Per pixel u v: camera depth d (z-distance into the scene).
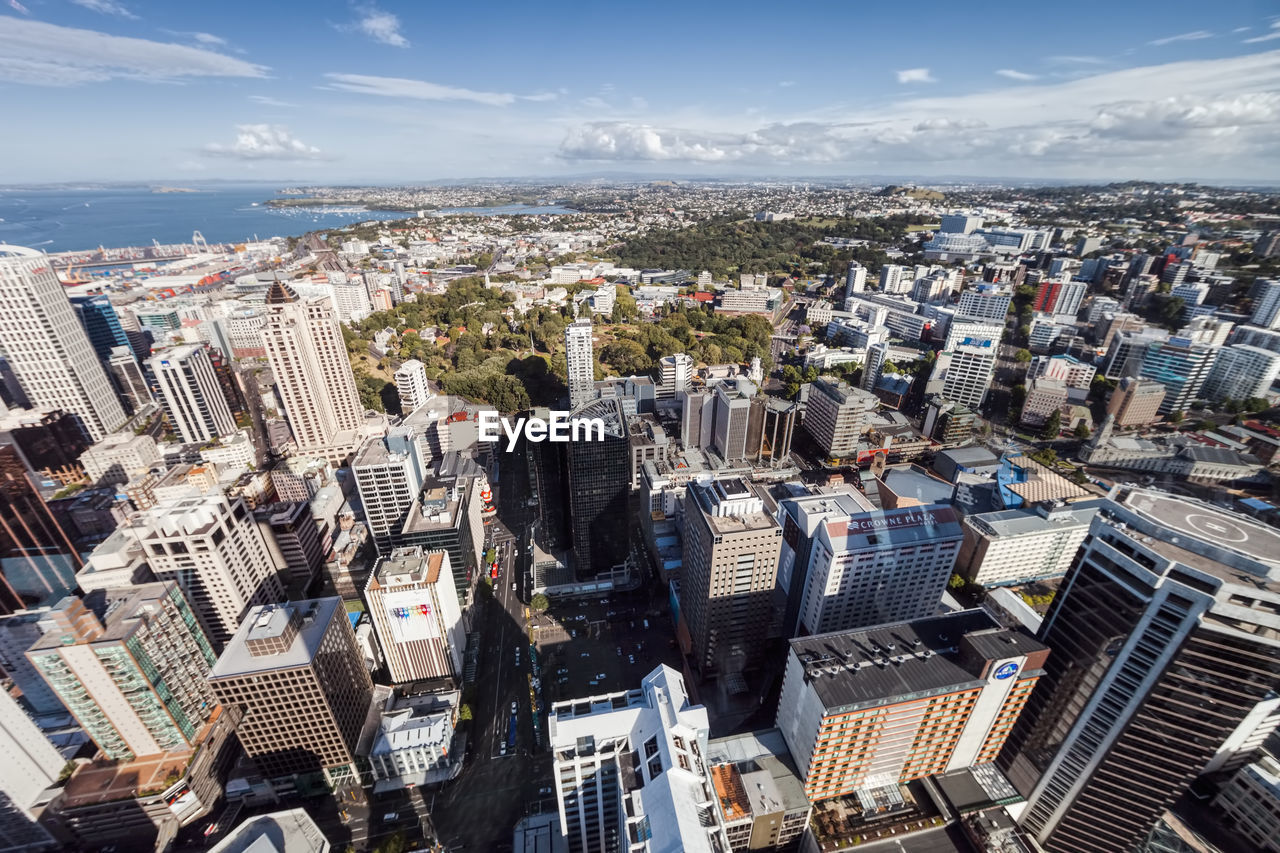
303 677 191.38
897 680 166.00
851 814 173.00
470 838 199.25
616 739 148.88
